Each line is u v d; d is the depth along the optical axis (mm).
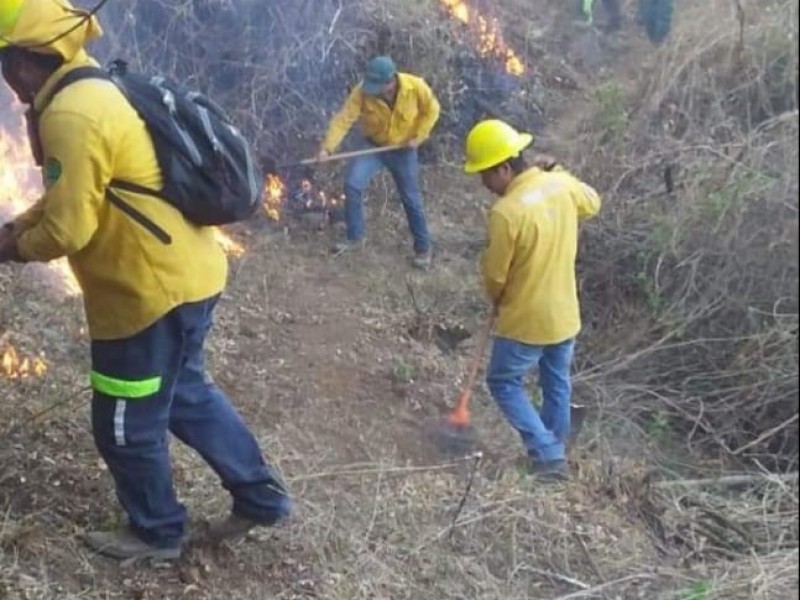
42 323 4965
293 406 5070
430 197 7980
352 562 4027
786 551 4469
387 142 6652
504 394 4855
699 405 5605
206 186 3307
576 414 5344
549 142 8477
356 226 6934
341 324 5973
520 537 4383
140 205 3229
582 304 6367
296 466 4578
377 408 5242
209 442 3652
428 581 4059
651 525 4664
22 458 4047
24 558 3607
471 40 8930
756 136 5758
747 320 5605
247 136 7262
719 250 5715
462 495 4586
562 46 9898
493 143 4711
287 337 5738
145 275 3268
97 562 3668
